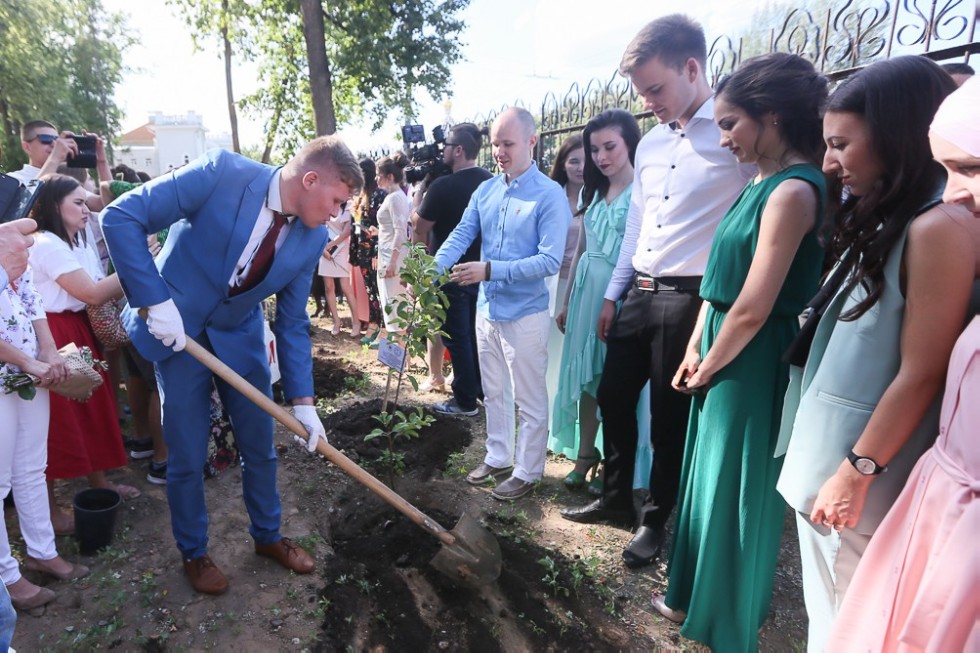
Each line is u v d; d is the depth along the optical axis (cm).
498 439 367
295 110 1630
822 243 195
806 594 189
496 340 348
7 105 1972
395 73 1548
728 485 217
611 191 337
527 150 324
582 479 363
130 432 425
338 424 445
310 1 966
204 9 1478
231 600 265
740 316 200
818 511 165
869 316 158
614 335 293
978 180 123
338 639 247
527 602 268
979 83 123
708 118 248
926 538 141
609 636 248
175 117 6294
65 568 276
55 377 249
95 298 288
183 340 234
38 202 286
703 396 234
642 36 246
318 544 308
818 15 343
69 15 2223
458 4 1488
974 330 134
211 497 348
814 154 198
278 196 239
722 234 215
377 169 628
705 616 226
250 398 246
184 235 244
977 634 130
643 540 290
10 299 240
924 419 155
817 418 169
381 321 670
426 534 315
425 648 244
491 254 342
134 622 251
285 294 268
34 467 263
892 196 150
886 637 148
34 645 238
